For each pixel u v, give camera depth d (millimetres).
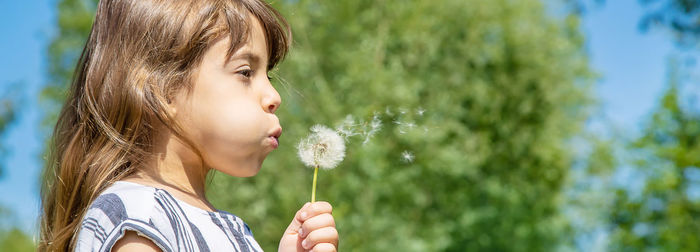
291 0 7582
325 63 7762
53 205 1540
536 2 9453
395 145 7602
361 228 7379
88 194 1366
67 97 1574
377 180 7426
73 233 1384
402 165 7637
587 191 9477
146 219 1205
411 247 7672
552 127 9836
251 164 1394
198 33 1367
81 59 1556
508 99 9305
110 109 1378
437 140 7875
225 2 1427
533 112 9539
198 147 1377
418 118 7535
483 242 9156
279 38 1527
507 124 9297
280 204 7375
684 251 7352
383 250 7387
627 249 8055
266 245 7383
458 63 8664
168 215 1248
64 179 1438
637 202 7926
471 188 9008
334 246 1492
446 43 8594
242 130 1359
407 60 8125
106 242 1170
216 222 1362
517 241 9438
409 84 7707
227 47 1382
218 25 1391
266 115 1404
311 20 7777
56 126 1568
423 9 8219
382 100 7176
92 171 1366
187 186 1385
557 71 9703
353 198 7438
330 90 7449
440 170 8148
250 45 1413
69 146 1453
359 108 6949
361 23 7992
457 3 8414
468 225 8961
